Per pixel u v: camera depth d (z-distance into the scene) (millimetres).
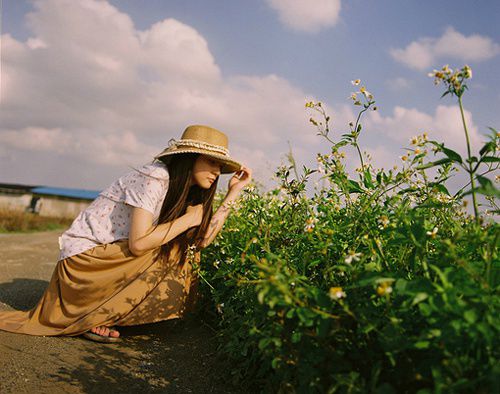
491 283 1587
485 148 1738
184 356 2699
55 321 2918
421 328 1658
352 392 1541
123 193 2969
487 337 1339
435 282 1676
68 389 2152
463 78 1813
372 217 2256
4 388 2094
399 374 1637
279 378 1938
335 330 1688
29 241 11273
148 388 2244
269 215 2961
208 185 3004
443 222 2221
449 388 1335
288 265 2248
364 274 1717
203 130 3006
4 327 2908
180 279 3029
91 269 2875
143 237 2809
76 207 40719
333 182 2627
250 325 2088
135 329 3203
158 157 2943
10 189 40531
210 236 3125
